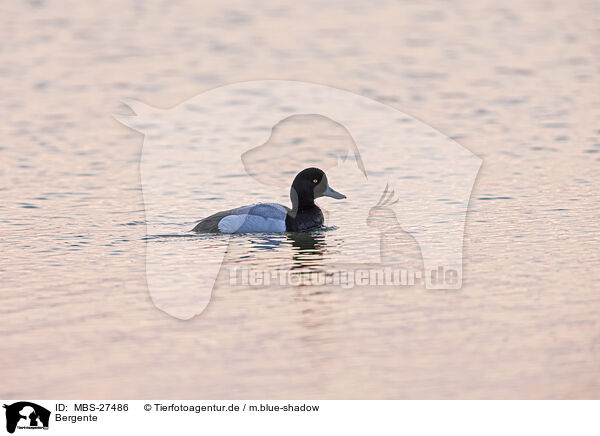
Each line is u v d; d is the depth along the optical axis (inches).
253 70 1384.1
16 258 595.2
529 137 984.9
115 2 2036.2
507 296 522.3
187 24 1791.3
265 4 2025.1
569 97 1192.8
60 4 1995.6
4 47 1552.7
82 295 526.9
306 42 1616.6
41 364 438.0
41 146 967.6
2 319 490.6
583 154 907.4
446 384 420.5
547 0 2078.0
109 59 1469.0
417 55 1501.0
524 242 623.5
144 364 439.5
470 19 1849.2
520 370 432.1
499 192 767.7
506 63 1430.9
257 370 434.9
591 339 462.3
